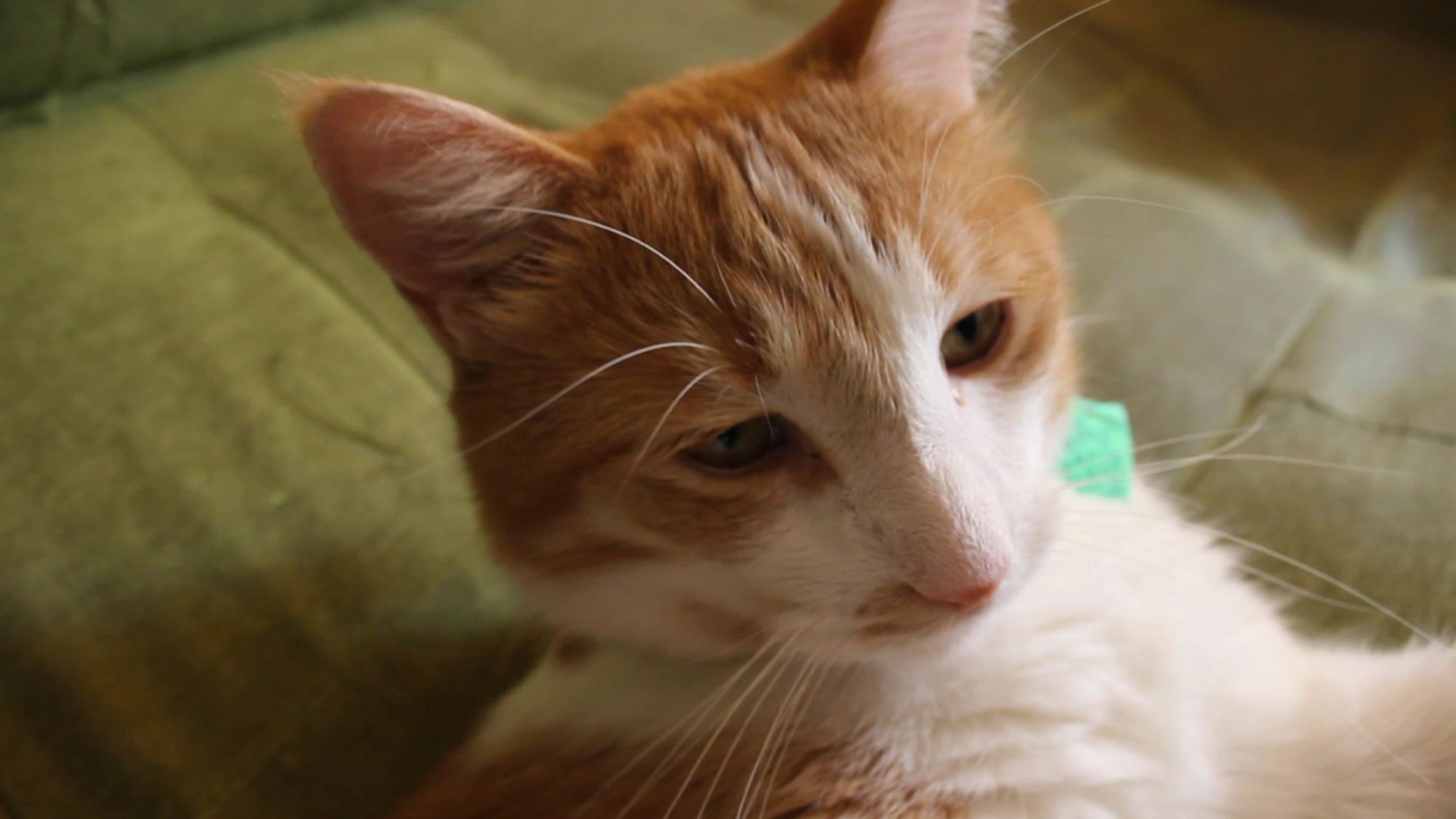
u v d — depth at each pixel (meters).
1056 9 0.67
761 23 0.67
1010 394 0.40
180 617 0.44
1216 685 0.42
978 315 0.39
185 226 0.54
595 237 0.38
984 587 0.37
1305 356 0.49
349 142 0.37
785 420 0.38
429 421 0.49
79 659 0.43
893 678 0.40
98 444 0.47
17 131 0.60
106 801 0.42
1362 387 0.48
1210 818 0.41
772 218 0.37
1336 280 0.52
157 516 0.46
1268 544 0.46
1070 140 0.59
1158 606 0.42
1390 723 0.42
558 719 0.40
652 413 0.38
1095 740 0.40
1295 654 0.43
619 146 0.39
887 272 0.37
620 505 0.39
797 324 0.37
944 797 0.39
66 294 0.51
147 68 0.66
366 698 0.44
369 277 0.53
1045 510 0.39
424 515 0.47
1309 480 0.46
